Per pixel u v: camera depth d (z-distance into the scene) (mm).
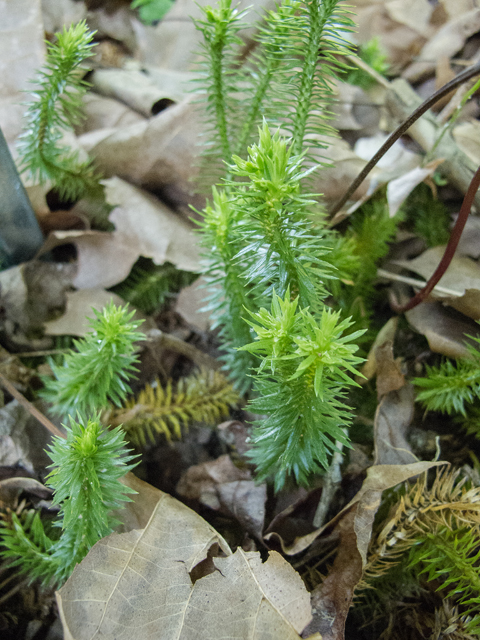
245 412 169
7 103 200
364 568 119
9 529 137
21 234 189
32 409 146
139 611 108
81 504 110
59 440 113
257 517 140
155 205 201
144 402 166
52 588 135
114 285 201
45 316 191
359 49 249
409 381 162
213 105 154
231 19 130
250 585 110
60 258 210
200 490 149
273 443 124
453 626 118
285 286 113
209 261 154
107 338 128
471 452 154
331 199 197
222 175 181
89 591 108
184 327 192
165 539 120
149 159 201
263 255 112
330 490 141
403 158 202
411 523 125
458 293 174
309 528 141
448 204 203
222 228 121
